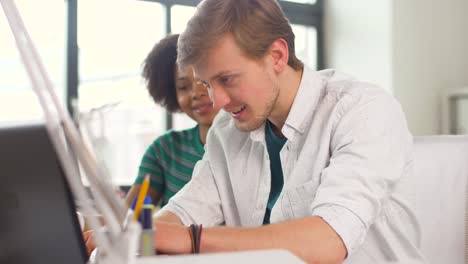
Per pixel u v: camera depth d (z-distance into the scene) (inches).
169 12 118.7
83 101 108.1
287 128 43.4
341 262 31.9
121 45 111.7
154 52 76.0
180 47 37.9
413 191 43.9
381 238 41.8
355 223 32.3
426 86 136.8
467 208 44.7
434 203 44.6
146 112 101.6
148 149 73.0
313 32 148.4
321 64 148.1
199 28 36.7
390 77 131.8
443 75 139.9
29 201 22.6
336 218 32.1
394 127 38.8
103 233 18.2
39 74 17.7
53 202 22.4
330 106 42.6
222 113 51.8
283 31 39.9
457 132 133.0
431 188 44.7
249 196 47.5
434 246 44.4
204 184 49.0
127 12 113.3
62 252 23.0
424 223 44.3
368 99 40.1
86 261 23.4
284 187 43.8
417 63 135.5
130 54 112.6
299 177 42.8
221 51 36.5
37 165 22.1
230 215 48.6
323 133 41.4
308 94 43.3
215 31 36.1
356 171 34.6
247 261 20.1
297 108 43.1
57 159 21.9
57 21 107.0
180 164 69.4
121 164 92.4
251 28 37.1
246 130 41.1
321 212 32.9
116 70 111.0
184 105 70.3
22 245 23.1
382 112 38.9
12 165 22.4
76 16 107.9
